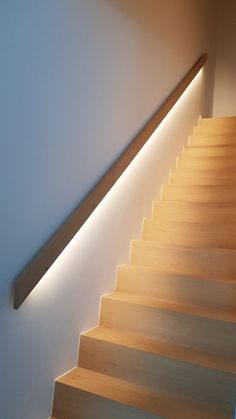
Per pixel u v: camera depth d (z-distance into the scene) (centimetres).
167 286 228
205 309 212
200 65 384
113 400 173
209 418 163
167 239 275
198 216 280
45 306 181
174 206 289
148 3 275
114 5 230
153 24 285
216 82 489
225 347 189
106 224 232
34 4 165
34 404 175
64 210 189
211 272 236
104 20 220
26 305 169
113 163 232
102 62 218
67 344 197
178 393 180
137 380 190
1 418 157
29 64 163
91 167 211
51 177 179
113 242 241
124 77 244
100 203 227
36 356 175
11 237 158
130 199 262
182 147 359
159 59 296
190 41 368
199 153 351
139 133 263
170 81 318
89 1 204
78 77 197
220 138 365
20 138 160
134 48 256
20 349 166
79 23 196
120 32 237
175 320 203
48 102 176
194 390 176
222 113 487
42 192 174
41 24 169
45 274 180
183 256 245
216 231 260
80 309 207
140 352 190
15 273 160
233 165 319
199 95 404
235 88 482
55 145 181
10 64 154
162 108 293
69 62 189
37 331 175
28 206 166
